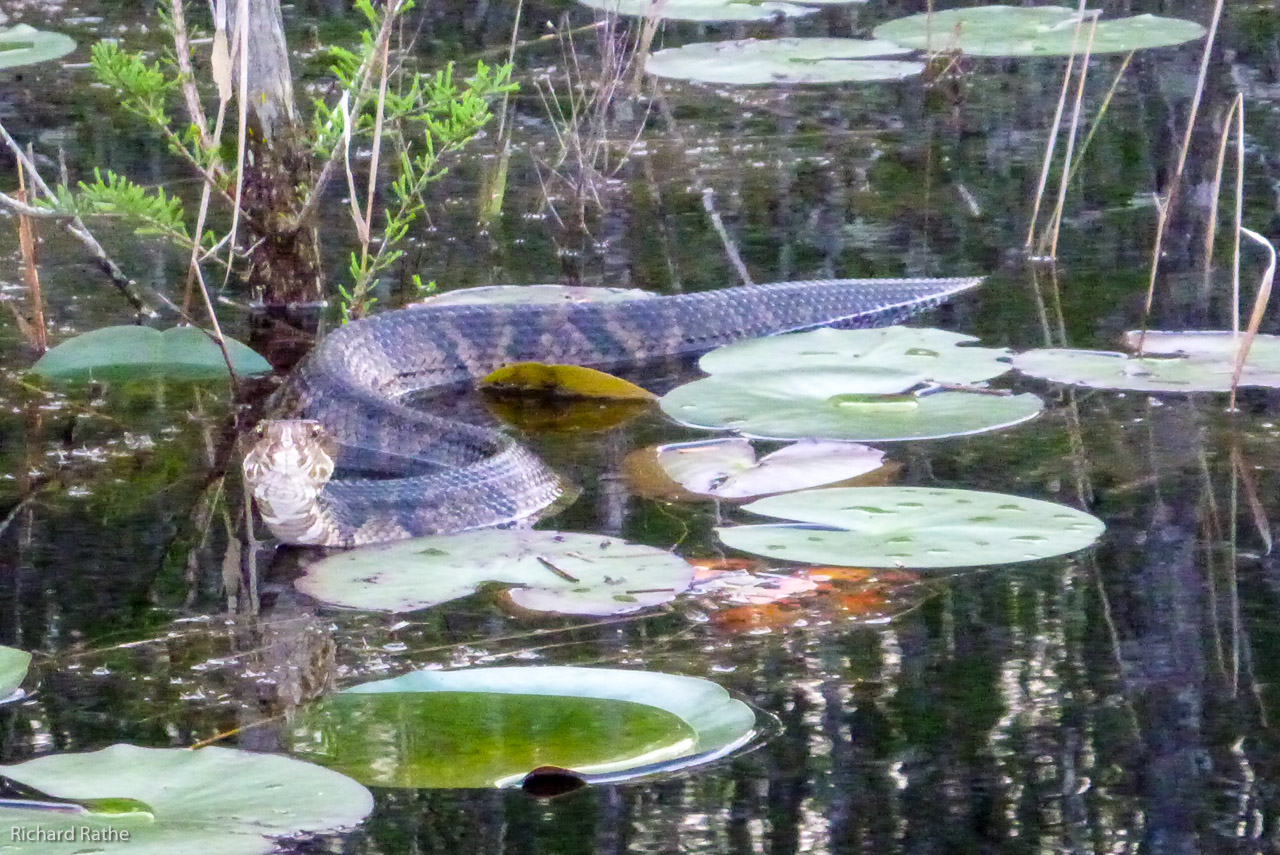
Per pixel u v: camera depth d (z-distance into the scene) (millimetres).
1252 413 10023
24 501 8883
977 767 5895
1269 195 14664
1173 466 9141
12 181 14953
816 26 21641
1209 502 8594
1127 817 5539
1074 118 13648
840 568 7867
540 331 12203
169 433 10031
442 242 14195
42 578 7824
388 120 12398
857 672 6691
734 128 17500
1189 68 18875
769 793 5688
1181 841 5402
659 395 11273
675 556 7836
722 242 14094
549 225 14641
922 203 14984
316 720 6031
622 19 21359
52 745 6027
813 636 7070
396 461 10141
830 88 19062
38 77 18922
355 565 7820
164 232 11211
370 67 11969
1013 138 16844
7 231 14156
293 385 10648
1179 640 6941
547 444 10031
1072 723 6242
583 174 14867
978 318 12039
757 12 21281
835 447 9523
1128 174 15516
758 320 12602
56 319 12055
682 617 7281
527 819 5523
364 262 12109
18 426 10109
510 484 8930
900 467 9234
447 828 5453
